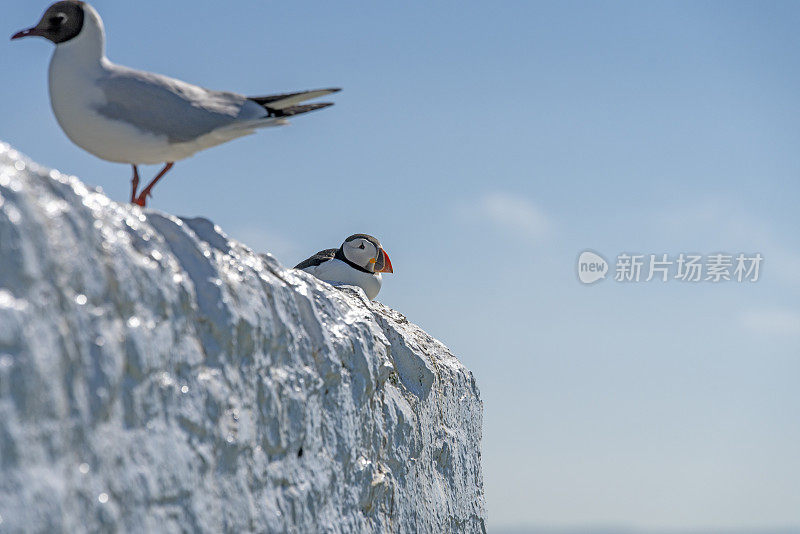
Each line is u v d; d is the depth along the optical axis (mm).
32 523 5969
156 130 9219
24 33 8969
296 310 11000
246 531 9055
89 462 6789
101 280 7250
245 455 9297
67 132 9305
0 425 5859
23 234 6363
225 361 9047
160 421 7875
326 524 10992
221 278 9344
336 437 11617
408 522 14031
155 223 8742
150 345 7777
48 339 6398
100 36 9211
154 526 7504
